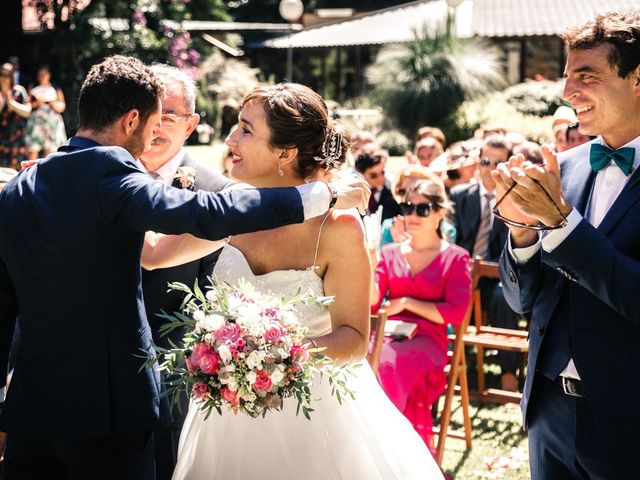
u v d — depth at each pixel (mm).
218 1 30953
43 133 12078
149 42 21391
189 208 2314
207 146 21172
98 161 2447
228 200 2342
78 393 2447
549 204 2369
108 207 2391
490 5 26406
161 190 2367
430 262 4918
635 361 2486
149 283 3156
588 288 2438
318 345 2574
